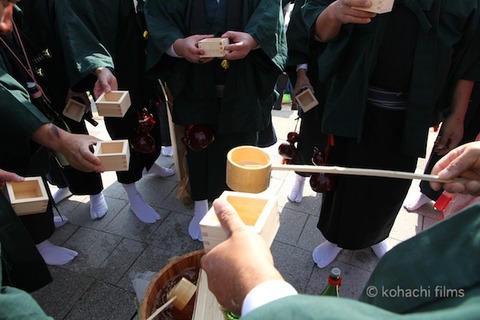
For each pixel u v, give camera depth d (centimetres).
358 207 170
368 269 200
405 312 53
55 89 182
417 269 54
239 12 157
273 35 151
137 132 195
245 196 76
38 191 114
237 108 168
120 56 182
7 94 112
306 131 207
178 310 117
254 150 88
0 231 99
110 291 187
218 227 67
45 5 162
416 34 126
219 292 57
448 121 156
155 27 157
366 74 134
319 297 40
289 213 242
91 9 158
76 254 207
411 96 133
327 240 203
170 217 240
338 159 171
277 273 52
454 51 134
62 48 167
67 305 179
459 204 148
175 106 177
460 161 82
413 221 235
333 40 141
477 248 48
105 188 269
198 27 158
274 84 172
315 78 181
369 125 150
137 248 214
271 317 38
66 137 120
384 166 158
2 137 116
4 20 112
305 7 156
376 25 128
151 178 282
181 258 132
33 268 111
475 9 120
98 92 148
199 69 162
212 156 195
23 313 61
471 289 46
